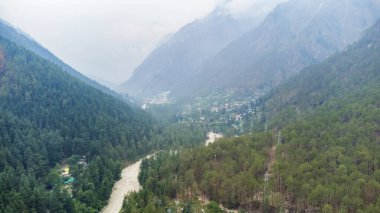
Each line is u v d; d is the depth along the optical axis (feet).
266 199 519.19
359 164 536.01
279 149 635.66
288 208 519.19
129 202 556.51
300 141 640.17
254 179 554.05
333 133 654.12
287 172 548.72
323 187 485.15
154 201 556.92
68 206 544.62
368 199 467.93
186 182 614.34
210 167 636.89
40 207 522.06
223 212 531.91
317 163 548.72
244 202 551.18
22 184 557.33
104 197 615.57
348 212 460.14
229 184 561.84
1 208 490.49
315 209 499.51
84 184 617.62
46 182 642.22
